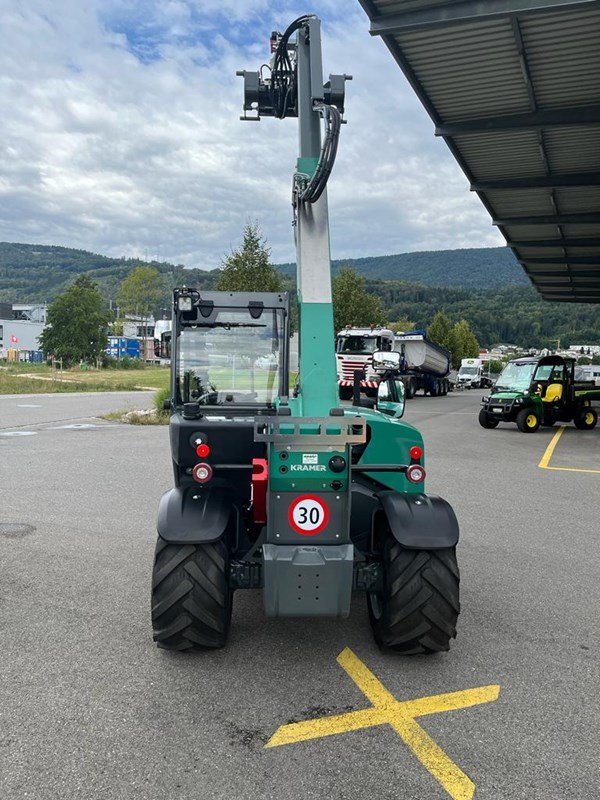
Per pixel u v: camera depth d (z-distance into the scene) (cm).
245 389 493
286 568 357
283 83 590
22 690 358
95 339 7375
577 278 3186
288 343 493
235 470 434
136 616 464
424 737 320
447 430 1764
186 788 278
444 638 388
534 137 1474
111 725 324
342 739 317
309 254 442
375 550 425
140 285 14925
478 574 573
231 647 418
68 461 1122
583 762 302
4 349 8844
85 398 2780
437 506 401
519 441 1559
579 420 1877
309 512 370
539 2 952
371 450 443
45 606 481
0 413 1966
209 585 379
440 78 1223
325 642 428
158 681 370
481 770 295
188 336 490
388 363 523
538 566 598
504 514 801
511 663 402
